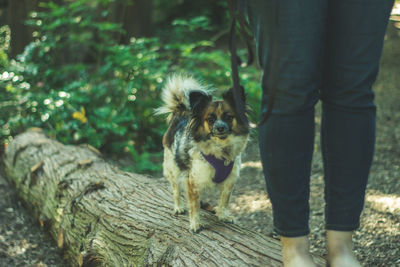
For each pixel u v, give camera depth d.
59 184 4.07
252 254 2.40
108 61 6.26
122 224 3.15
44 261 3.82
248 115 2.70
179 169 2.91
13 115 6.21
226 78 6.42
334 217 1.79
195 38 10.62
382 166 4.73
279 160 1.66
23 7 7.88
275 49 1.52
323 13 1.56
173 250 2.60
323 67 1.74
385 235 3.24
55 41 6.59
